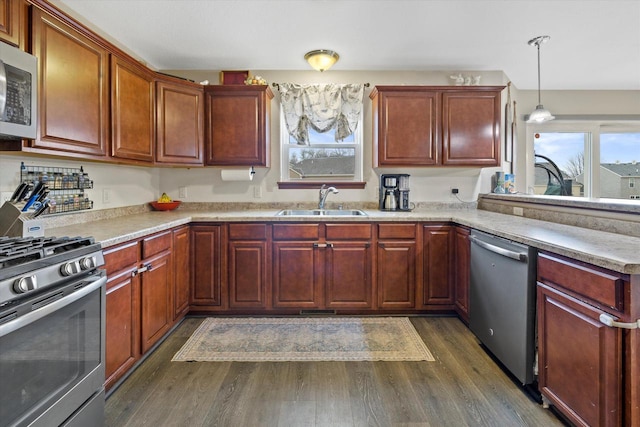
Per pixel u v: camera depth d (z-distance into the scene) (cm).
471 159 300
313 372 194
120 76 221
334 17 235
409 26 248
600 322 124
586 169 399
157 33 256
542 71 335
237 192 332
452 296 274
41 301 111
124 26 246
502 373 193
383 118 300
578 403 136
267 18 236
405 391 176
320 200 322
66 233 182
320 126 322
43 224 163
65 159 208
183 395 172
